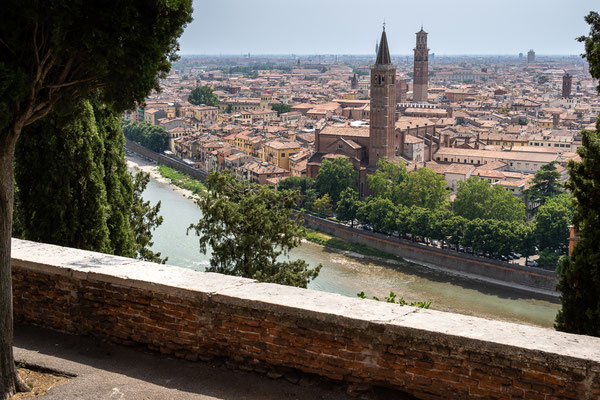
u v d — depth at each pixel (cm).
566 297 1925
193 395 1240
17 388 1284
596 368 1035
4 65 1227
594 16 2042
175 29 1427
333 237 13300
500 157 18288
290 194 4091
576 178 1970
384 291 10062
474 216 12619
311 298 1320
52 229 2612
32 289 1573
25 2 1190
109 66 1354
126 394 1245
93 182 2662
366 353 1220
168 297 1399
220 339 1355
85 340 1502
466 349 1134
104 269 1498
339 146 17475
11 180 1320
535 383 1084
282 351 1294
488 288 10381
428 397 1174
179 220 12706
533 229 10788
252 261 3894
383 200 12675
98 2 1284
